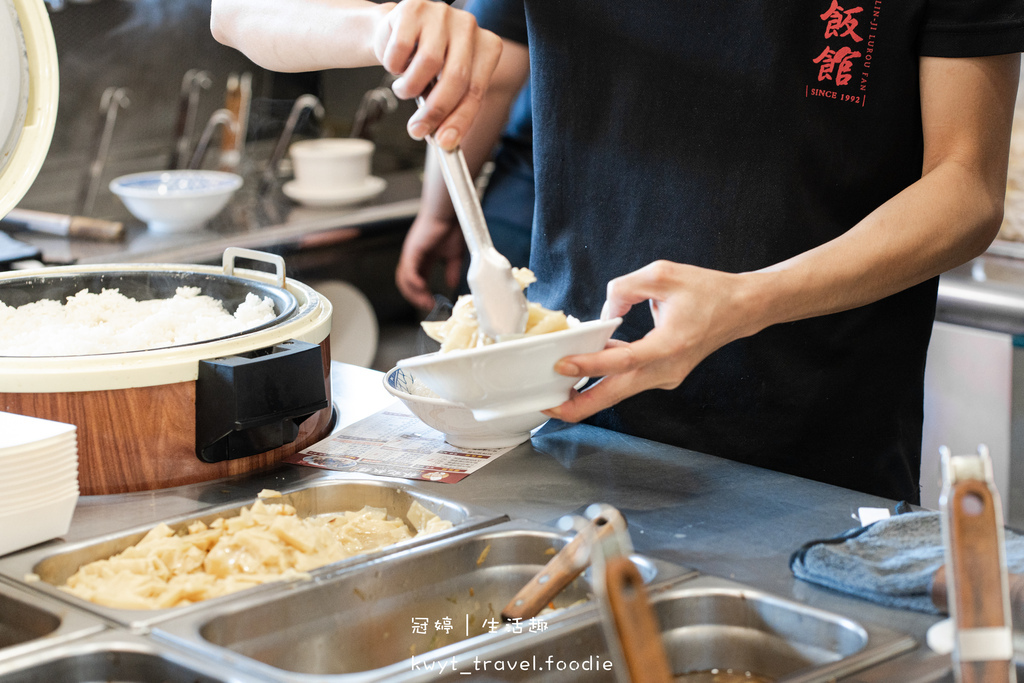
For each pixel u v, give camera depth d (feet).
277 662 2.70
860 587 2.65
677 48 4.11
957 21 3.79
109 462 3.44
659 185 4.22
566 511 3.29
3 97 4.05
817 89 4.00
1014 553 2.64
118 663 2.40
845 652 2.51
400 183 11.02
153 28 9.84
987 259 7.17
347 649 2.83
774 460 4.27
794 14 3.94
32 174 4.22
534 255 4.66
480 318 2.97
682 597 2.68
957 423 6.93
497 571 3.08
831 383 4.22
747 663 2.67
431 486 3.51
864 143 4.07
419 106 3.13
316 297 4.16
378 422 4.20
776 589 2.74
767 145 4.05
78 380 3.33
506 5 5.95
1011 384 6.61
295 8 3.99
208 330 3.88
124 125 9.87
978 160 3.82
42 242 7.86
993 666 1.79
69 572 2.98
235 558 2.97
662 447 3.92
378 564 2.88
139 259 7.52
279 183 10.37
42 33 4.22
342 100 11.60
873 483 4.36
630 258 4.32
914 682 2.25
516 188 7.38
